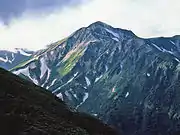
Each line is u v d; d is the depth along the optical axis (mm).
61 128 70625
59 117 78188
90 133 80875
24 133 62531
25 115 69000
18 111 69625
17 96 78750
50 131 66938
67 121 78562
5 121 64562
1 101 71938
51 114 77438
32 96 84250
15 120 65500
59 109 84312
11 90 81000
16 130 62812
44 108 79875
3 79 85562
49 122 71250
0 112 67250
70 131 71438
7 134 61375
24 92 83938
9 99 74188
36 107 75875
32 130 64062
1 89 79062
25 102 76312
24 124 65188
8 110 68938
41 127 66812
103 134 83938
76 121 82875
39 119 70250
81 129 75938
